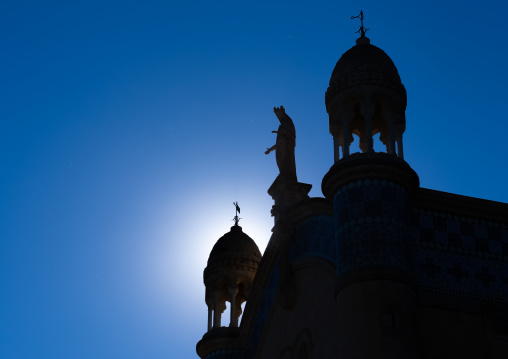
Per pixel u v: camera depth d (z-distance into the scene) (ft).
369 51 78.95
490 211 75.05
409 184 72.43
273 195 90.74
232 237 109.29
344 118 76.02
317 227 81.71
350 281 67.92
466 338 68.59
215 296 105.40
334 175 72.95
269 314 91.91
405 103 77.41
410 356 65.05
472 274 71.82
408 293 67.51
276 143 93.50
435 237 72.64
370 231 69.41
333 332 73.26
